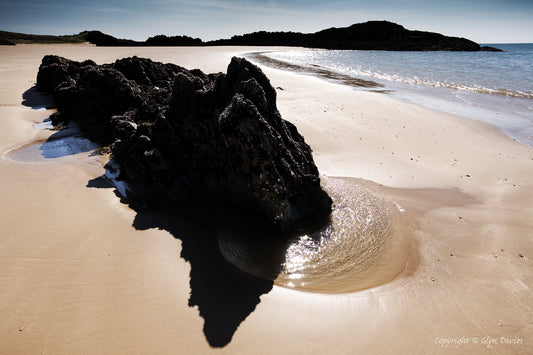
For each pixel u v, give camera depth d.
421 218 9.06
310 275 6.79
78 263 6.73
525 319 5.76
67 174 11.09
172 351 5.02
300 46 110.88
